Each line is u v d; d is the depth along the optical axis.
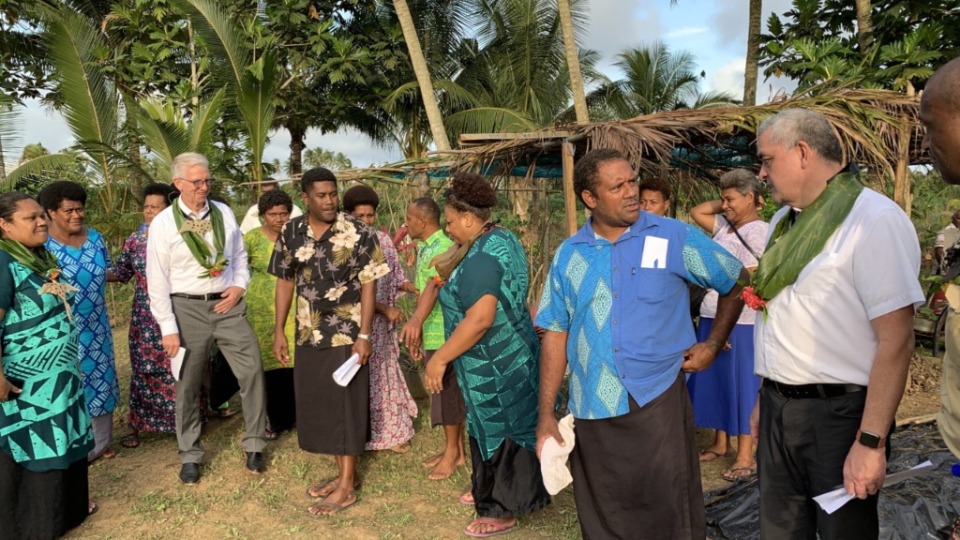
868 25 6.72
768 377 2.13
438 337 4.35
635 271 2.33
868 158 4.94
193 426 4.08
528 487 3.18
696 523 2.46
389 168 6.41
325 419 3.56
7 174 10.48
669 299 2.36
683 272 2.35
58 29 9.55
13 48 11.95
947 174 1.53
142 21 12.05
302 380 3.58
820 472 2.02
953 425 1.61
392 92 13.99
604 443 2.42
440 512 3.64
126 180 11.02
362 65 13.02
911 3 6.34
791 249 1.96
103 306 4.32
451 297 3.08
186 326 3.92
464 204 2.97
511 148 5.14
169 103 9.95
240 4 12.69
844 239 1.89
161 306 3.84
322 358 3.52
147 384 4.60
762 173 2.06
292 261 3.58
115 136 10.41
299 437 3.65
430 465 4.28
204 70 12.52
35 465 3.17
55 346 3.23
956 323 1.58
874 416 1.80
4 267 3.06
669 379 2.37
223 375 4.96
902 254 1.79
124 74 11.63
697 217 4.14
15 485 3.15
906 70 5.73
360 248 3.47
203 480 4.09
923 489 3.13
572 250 2.47
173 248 3.81
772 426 2.14
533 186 7.12
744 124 4.61
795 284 1.99
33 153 11.15
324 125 15.41
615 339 2.34
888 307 1.79
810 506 2.14
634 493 2.40
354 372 3.48
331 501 3.67
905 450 3.74
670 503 2.38
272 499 3.83
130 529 3.49
